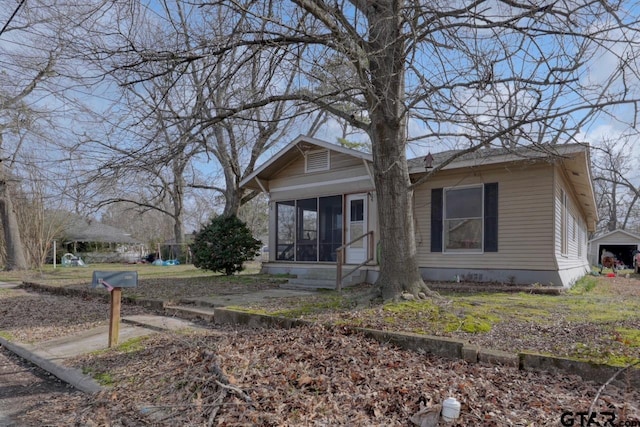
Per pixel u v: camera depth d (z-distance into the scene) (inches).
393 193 261.7
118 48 217.6
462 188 415.8
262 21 216.2
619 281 544.1
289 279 452.4
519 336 187.2
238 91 252.2
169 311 317.7
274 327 235.6
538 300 293.9
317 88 263.7
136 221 1531.7
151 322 284.4
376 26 231.3
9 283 585.3
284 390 144.1
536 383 144.6
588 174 420.8
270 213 551.5
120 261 1307.8
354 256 455.2
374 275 429.4
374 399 134.7
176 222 1103.0
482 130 212.4
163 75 236.5
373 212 438.9
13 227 793.6
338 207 478.0
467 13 203.5
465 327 199.8
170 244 1166.3
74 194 237.1
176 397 151.2
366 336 197.6
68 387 185.8
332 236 483.5
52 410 158.2
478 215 406.3
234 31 221.0
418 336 184.2
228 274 565.0
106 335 261.7
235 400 138.0
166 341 225.0
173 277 551.2
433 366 164.4
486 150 387.5
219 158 519.8
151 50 218.8
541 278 369.4
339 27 227.9
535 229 374.6
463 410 123.3
